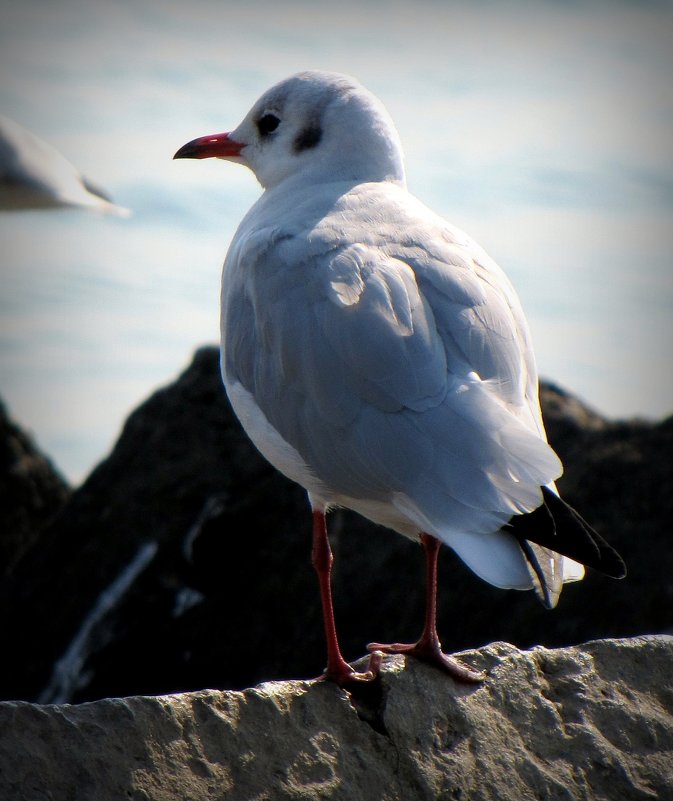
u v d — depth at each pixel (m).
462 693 9.01
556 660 9.30
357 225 9.47
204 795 7.99
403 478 8.41
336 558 15.90
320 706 8.73
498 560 7.95
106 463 17.12
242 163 11.59
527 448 8.14
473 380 8.54
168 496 16.42
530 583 7.92
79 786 7.75
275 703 8.56
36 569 16.89
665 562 15.11
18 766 7.68
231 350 9.84
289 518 16.14
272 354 9.28
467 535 8.06
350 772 8.43
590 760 8.80
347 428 8.70
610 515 15.70
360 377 8.67
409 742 8.69
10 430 20.19
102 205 17.45
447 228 9.53
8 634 16.56
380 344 8.63
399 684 8.98
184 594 16.12
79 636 16.20
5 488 19.81
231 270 10.19
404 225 9.47
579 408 17.38
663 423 16.39
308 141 10.83
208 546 16.25
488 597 15.21
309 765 8.36
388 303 8.77
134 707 8.12
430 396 8.48
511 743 8.81
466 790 8.52
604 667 9.32
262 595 15.88
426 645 9.28
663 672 9.38
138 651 16.08
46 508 20.14
